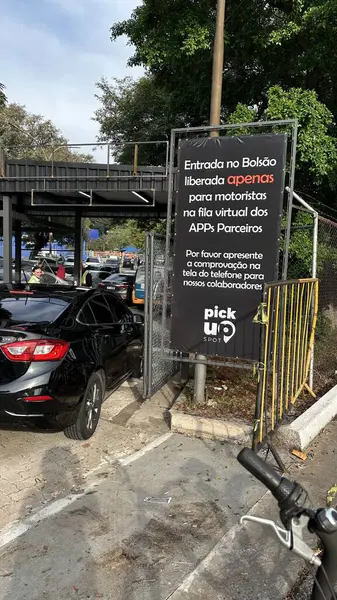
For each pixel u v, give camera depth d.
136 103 20.42
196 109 14.35
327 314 7.97
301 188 10.87
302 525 1.41
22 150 29.66
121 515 3.50
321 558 1.45
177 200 5.15
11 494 3.79
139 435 5.11
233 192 4.92
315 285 6.08
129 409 5.95
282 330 4.28
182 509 3.58
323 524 1.33
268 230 4.81
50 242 19.03
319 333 7.73
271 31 10.45
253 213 4.86
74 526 3.35
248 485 3.97
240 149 4.86
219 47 5.56
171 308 5.26
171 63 10.50
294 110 8.45
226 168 4.93
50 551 3.06
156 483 4.00
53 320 4.77
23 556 3.01
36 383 4.16
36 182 11.74
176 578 2.81
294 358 5.12
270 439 4.08
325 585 1.42
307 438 4.77
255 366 3.68
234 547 3.09
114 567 2.91
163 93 17.44
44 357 4.26
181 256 5.18
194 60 10.76
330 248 7.95
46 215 16.00
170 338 5.29
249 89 12.43
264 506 3.62
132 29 11.02
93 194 12.21
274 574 2.84
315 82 11.34
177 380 7.24
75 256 15.92
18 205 13.49
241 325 4.99
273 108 8.59
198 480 4.05
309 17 9.35
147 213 15.60
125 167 11.37
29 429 4.30
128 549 3.08
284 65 11.41
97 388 5.18
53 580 2.79
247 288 4.94
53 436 5.02
